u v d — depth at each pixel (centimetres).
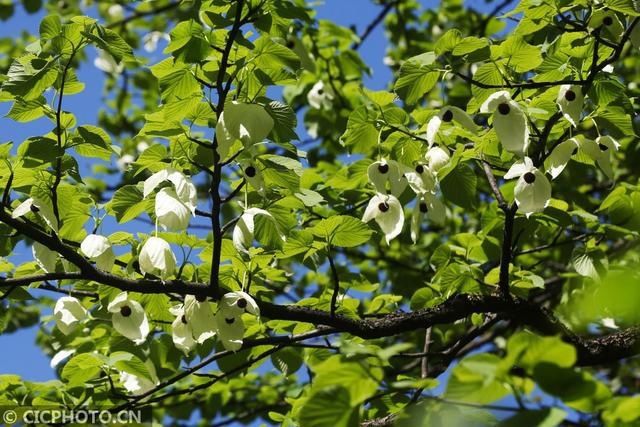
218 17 396
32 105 409
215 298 399
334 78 820
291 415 442
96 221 423
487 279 481
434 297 494
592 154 410
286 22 418
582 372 243
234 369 444
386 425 424
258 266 442
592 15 420
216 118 400
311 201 443
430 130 413
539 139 418
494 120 396
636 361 718
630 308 195
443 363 467
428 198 423
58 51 394
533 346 243
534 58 421
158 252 382
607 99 431
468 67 772
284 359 479
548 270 731
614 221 486
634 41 432
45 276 390
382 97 459
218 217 390
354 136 461
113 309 402
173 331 409
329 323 426
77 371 455
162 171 391
